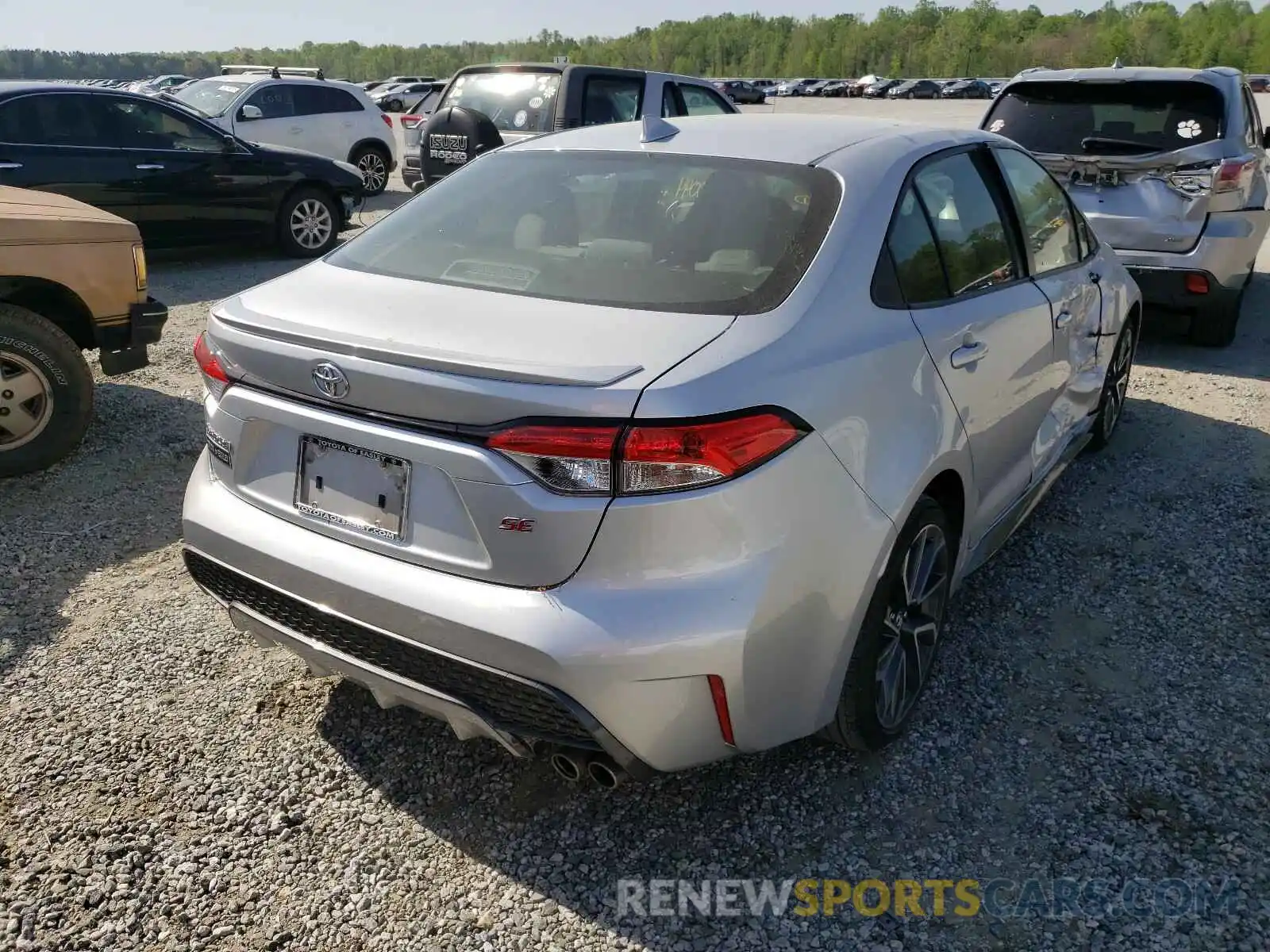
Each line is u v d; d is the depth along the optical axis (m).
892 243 2.69
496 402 2.01
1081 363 4.03
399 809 2.58
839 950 2.18
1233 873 2.37
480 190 3.05
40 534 4.01
